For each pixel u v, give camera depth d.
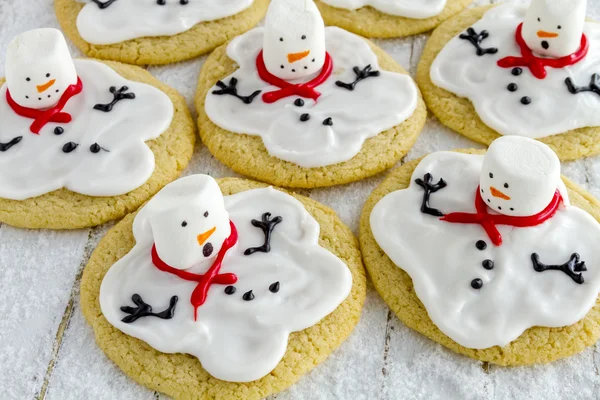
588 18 0.47
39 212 0.41
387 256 0.40
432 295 0.38
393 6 0.47
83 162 0.42
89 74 0.44
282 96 0.43
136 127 0.43
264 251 0.39
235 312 0.38
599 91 0.43
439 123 0.44
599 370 0.38
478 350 0.38
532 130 0.42
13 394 0.37
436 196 0.40
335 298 0.38
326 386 0.37
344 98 0.43
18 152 0.42
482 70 0.44
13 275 0.40
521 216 0.39
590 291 0.38
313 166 0.42
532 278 0.38
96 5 0.47
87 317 0.39
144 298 0.38
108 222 0.42
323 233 0.40
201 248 0.38
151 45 0.46
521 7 0.47
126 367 0.37
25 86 0.42
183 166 0.43
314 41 0.42
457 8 0.48
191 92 0.46
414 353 0.38
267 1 0.48
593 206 0.40
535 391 0.37
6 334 0.39
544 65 0.43
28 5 0.49
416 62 0.47
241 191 0.41
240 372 0.37
